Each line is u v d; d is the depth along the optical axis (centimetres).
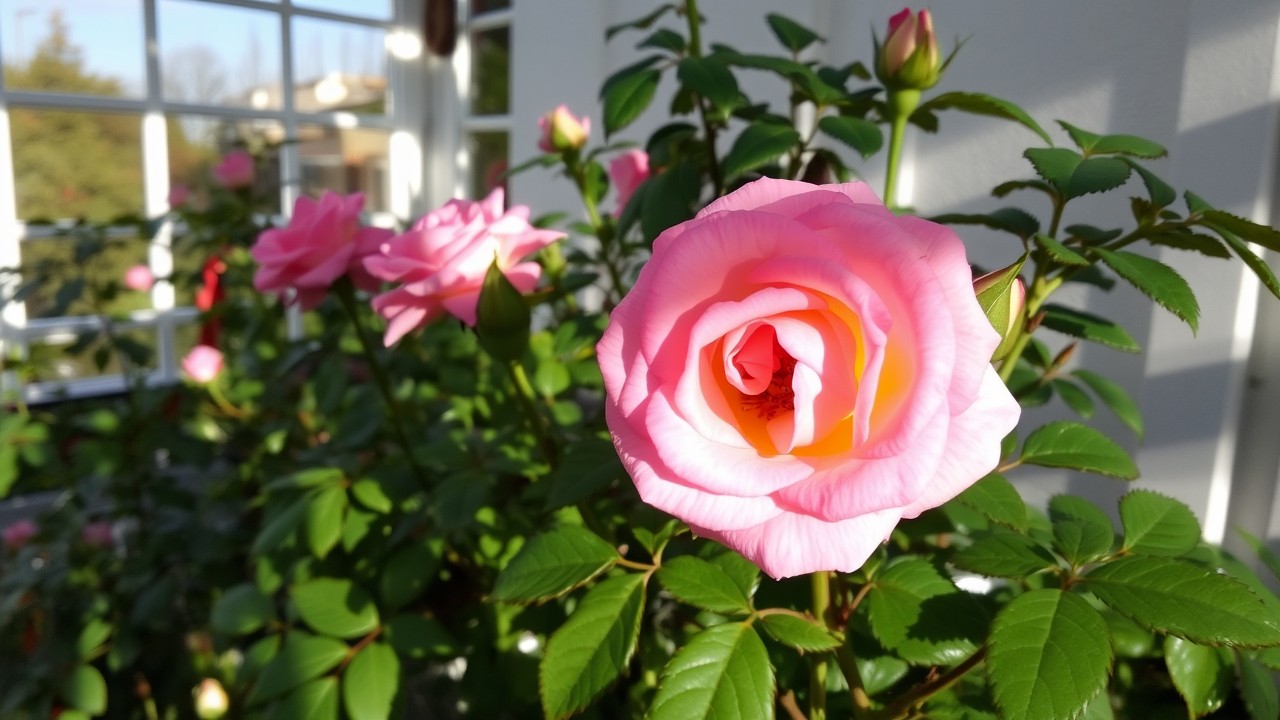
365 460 46
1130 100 44
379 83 108
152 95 91
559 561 23
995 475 25
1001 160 51
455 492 35
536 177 90
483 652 36
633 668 36
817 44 60
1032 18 48
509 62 100
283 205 101
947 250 18
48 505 83
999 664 18
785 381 20
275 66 99
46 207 88
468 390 50
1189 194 25
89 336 68
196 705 48
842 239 17
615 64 78
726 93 33
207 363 64
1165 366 42
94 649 51
